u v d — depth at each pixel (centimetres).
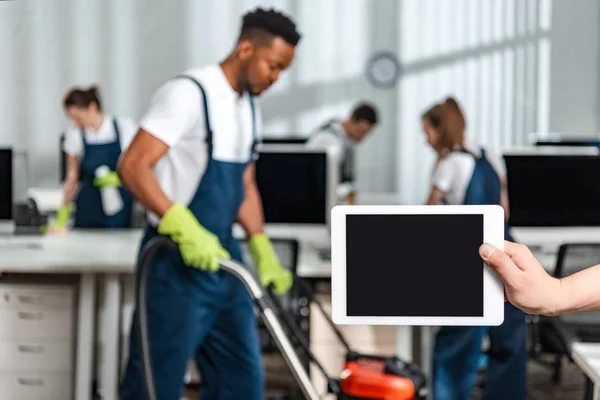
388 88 1041
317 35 1038
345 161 709
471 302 129
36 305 456
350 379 327
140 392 335
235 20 1027
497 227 128
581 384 541
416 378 331
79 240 515
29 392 460
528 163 520
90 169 629
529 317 431
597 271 127
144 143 320
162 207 317
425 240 131
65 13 1006
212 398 351
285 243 435
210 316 337
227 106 333
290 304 456
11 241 505
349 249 132
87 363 449
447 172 434
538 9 1049
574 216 520
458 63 1046
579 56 1054
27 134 1000
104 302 453
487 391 429
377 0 1038
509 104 1053
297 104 1040
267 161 504
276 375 527
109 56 1015
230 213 341
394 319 132
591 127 1059
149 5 1018
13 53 997
